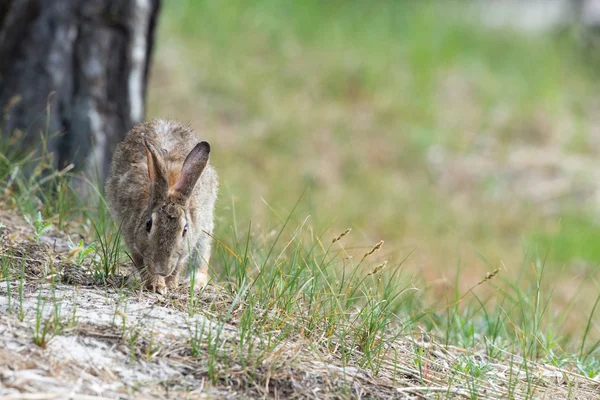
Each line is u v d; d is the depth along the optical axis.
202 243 9.09
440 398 7.20
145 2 12.79
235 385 6.65
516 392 7.69
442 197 21.39
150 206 8.34
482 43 29.52
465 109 26.08
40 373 6.18
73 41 12.34
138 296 8.00
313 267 8.88
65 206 10.59
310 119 23.95
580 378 8.28
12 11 12.25
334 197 19.98
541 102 26.97
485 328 10.28
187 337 7.12
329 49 27.34
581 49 30.98
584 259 18.47
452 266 17.00
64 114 12.23
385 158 22.95
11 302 7.27
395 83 26.33
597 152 24.83
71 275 8.27
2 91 12.29
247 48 26.56
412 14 29.72
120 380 6.38
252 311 7.71
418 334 9.12
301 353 7.29
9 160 11.10
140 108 12.94
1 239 8.85
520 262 17.69
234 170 20.38
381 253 15.04
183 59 25.12
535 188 22.20
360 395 6.92
